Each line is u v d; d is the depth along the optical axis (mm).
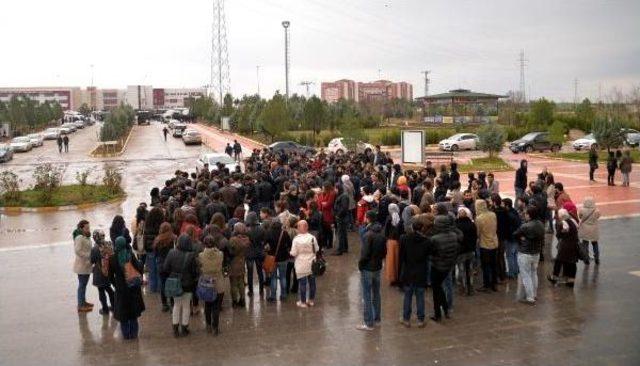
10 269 14164
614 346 9102
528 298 11133
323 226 15406
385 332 9812
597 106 79938
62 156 47938
